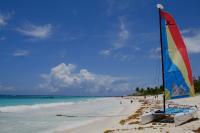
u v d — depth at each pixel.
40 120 32.34
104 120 30.75
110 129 21.67
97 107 62.19
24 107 57.50
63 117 36.31
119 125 23.89
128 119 28.05
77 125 27.33
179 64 24.69
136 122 24.33
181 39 24.95
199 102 63.28
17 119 33.16
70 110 50.81
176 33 24.75
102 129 22.56
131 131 19.50
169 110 24.97
